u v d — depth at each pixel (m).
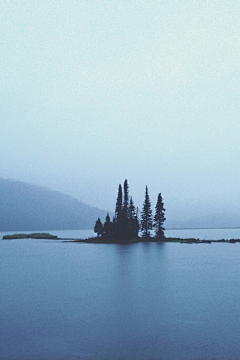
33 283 40.97
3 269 54.59
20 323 25.06
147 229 141.75
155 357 19.03
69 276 46.41
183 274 47.62
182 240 134.38
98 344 20.97
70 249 99.06
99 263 61.84
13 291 36.19
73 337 22.17
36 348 20.39
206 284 39.34
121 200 136.12
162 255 77.56
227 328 23.64
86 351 19.97
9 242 149.00
